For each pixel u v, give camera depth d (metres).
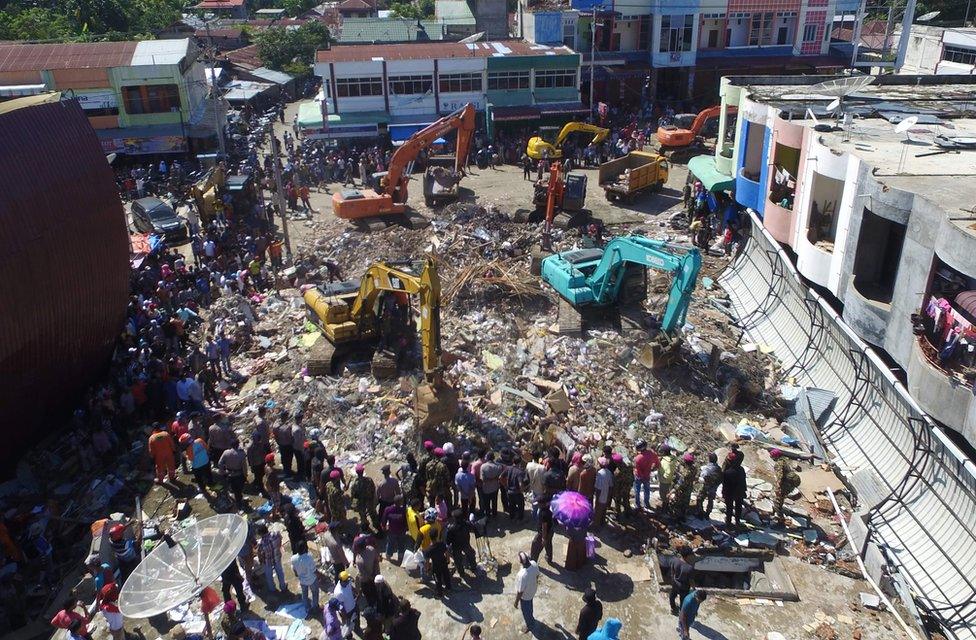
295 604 14.50
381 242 31.77
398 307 23.33
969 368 15.41
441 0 81.50
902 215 17.67
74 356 20.50
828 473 18.20
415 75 50.50
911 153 21.77
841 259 21.08
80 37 68.12
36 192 18.62
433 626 13.84
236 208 37.97
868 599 14.43
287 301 27.70
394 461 18.38
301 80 78.88
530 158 42.59
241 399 21.59
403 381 21.17
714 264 30.66
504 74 51.56
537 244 30.61
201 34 86.50
